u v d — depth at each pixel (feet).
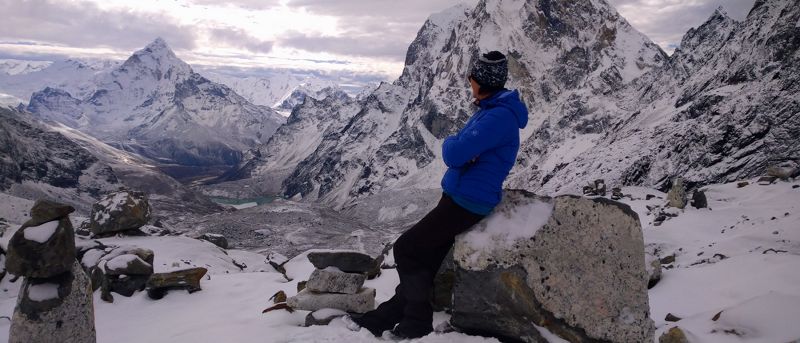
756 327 17.39
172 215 645.92
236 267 53.21
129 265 32.19
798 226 41.73
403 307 19.48
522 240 16.37
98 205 53.93
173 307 29.68
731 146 269.44
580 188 391.45
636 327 16.31
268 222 561.43
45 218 16.47
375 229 611.47
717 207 61.46
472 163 16.35
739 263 30.22
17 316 16.35
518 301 16.19
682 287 29.27
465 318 16.79
